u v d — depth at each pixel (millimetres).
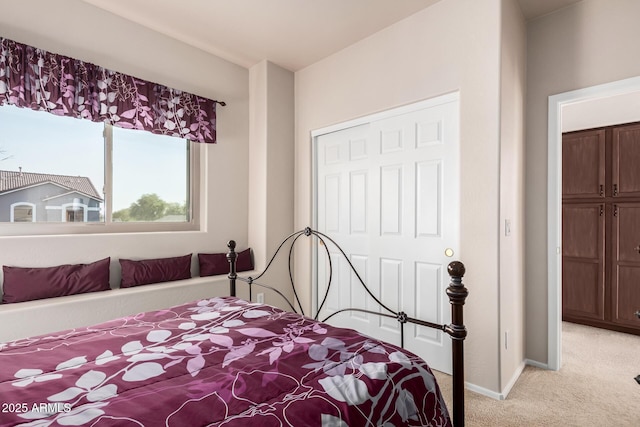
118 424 777
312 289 3314
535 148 2539
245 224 3412
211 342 1303
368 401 939
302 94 3418
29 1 2191
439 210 2383
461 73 2223
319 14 2523
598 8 2246
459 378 1286
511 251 2232
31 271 2154
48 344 1287
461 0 2230
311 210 3326
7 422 783
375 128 2781
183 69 2949
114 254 2570
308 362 1135
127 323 1556
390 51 2654
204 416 826
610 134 3348
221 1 2381
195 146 3135
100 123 2609
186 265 2863
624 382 2246
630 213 3230
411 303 2535
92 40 2453
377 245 2762
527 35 2559
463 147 2197
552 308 2453
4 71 2059
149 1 2396
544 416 1851
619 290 3277
